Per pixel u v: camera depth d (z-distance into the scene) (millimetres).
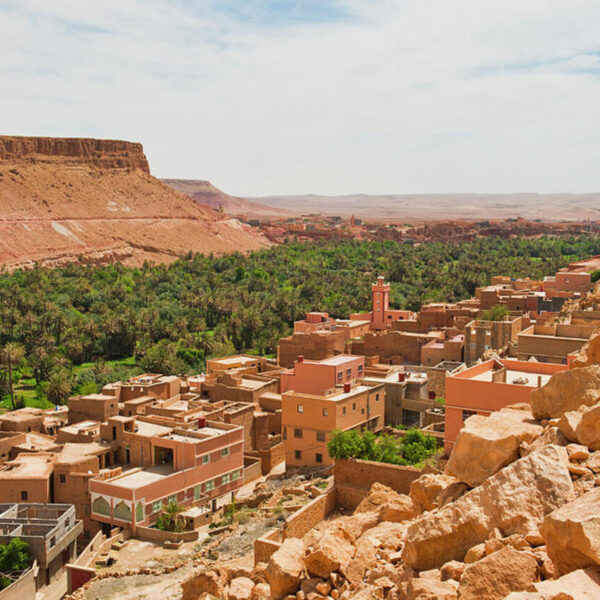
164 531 45875
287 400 53375
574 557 9750
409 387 59844
